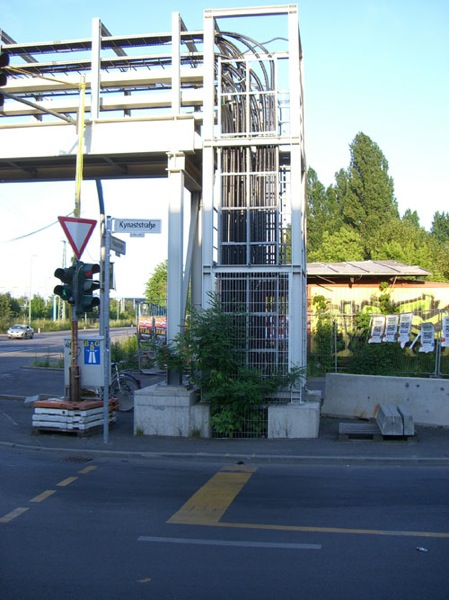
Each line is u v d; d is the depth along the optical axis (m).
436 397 12.64
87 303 12.16
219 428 11.23
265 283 11.63
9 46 15.05
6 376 22.66
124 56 14.98
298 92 11.73
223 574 5.24
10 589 4.93
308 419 11.30
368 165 54.00
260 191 11.82
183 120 12.15
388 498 7.68
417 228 49.88
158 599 4.74
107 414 11.34
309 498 7.71
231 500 7.63
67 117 12.30
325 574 5.23
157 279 62.97
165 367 11.95
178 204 12.09
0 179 14.77
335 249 45.19
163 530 6.44
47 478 8.82
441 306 23.52
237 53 12.07
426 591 4.88
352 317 23.23
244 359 11.55
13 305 84.50
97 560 5.56
